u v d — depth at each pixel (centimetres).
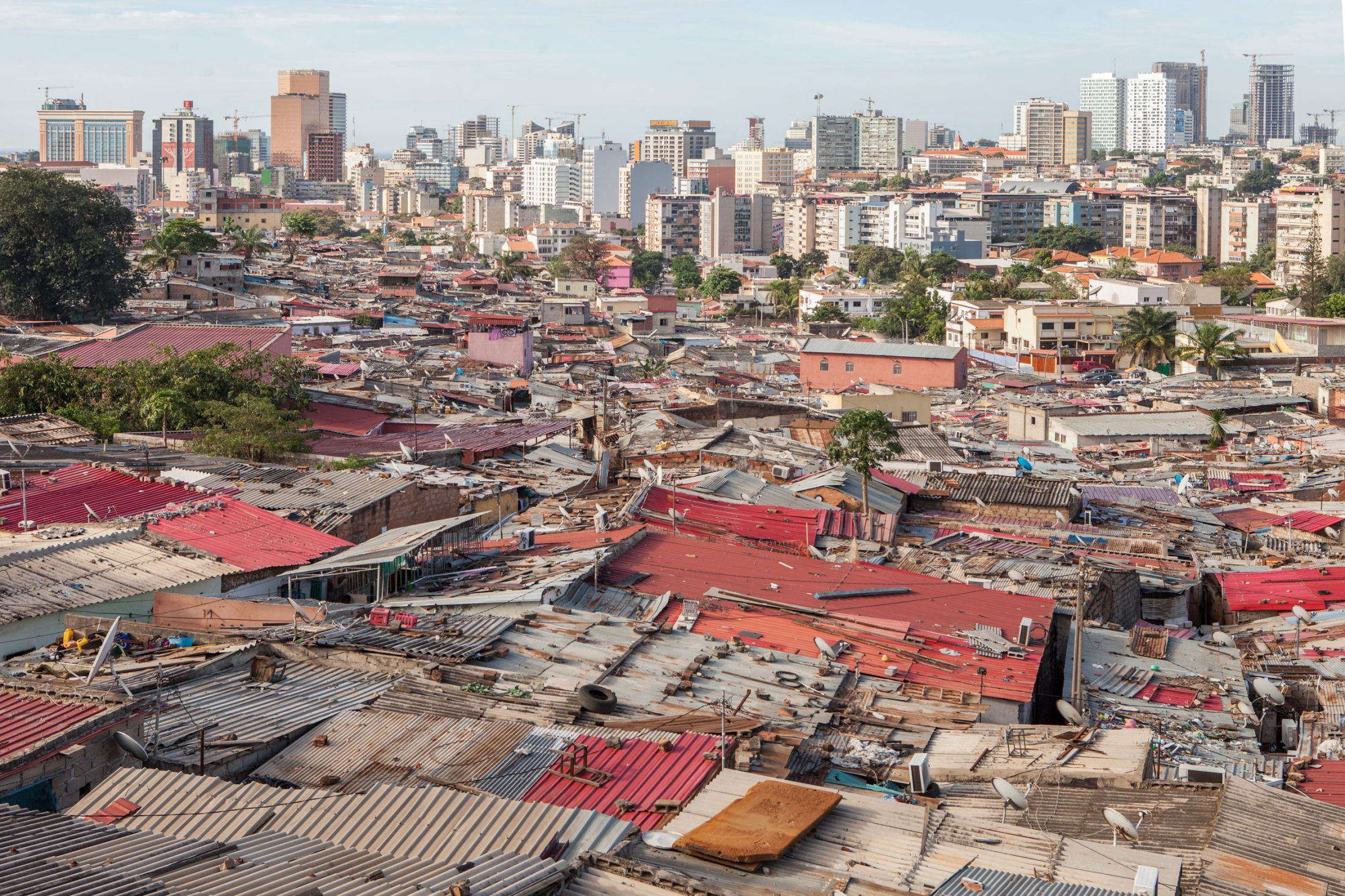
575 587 4806
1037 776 3366
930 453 9300
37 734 3005
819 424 9669
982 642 4562
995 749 3653
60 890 2239
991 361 18850
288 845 2580
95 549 4812
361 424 9094
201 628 4347
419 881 2419
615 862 2592
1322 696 4816
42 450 6844
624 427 9475
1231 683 4822
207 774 3141
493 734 3403
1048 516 7444
